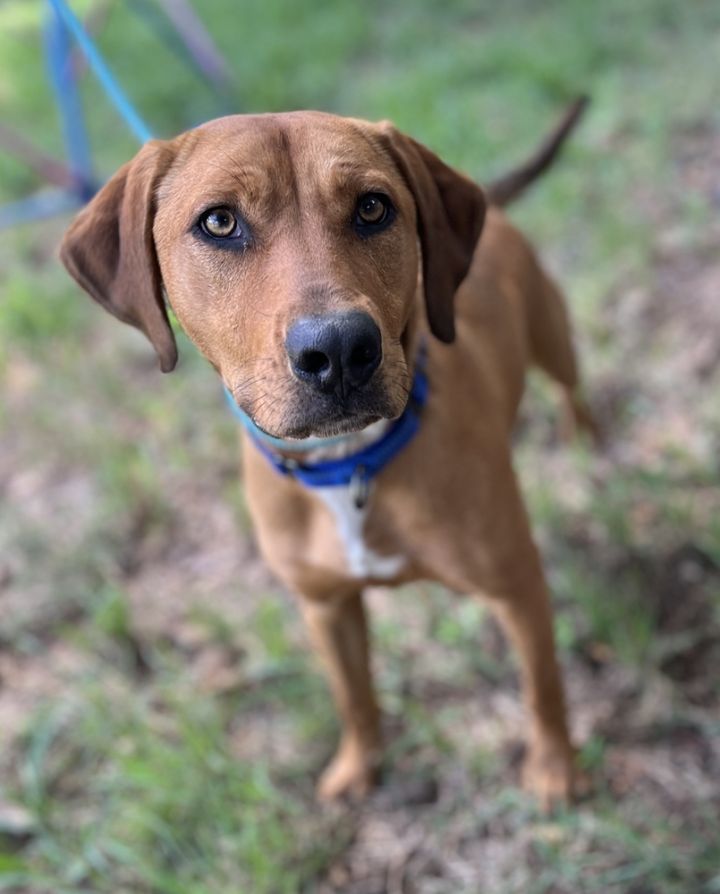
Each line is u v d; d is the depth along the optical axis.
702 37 1.31
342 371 0.36
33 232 1.29
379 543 0.49
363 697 0.57
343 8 1.79
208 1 2.00
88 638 0.71
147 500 0.81
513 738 0.60
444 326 0.46
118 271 0.45
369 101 1.36
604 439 0.78
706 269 0.91
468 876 0.54
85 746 0.64
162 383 0.95
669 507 0.68
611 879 0.51
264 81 1.49
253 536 0.77
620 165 1.07
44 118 1.62
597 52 1.31
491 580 0.50
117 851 0.56
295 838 0.57
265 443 0.46
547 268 0.97
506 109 1.23
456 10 1.67
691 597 0.65
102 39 1.90
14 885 0.57
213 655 0.68
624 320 0.87
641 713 0.59
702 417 0.76
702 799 0.54
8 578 0.79
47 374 0.99
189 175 0.41
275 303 0.37
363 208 0.40
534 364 0.70
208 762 0.59
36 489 0.87
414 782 0.59
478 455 0.48
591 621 0.63
